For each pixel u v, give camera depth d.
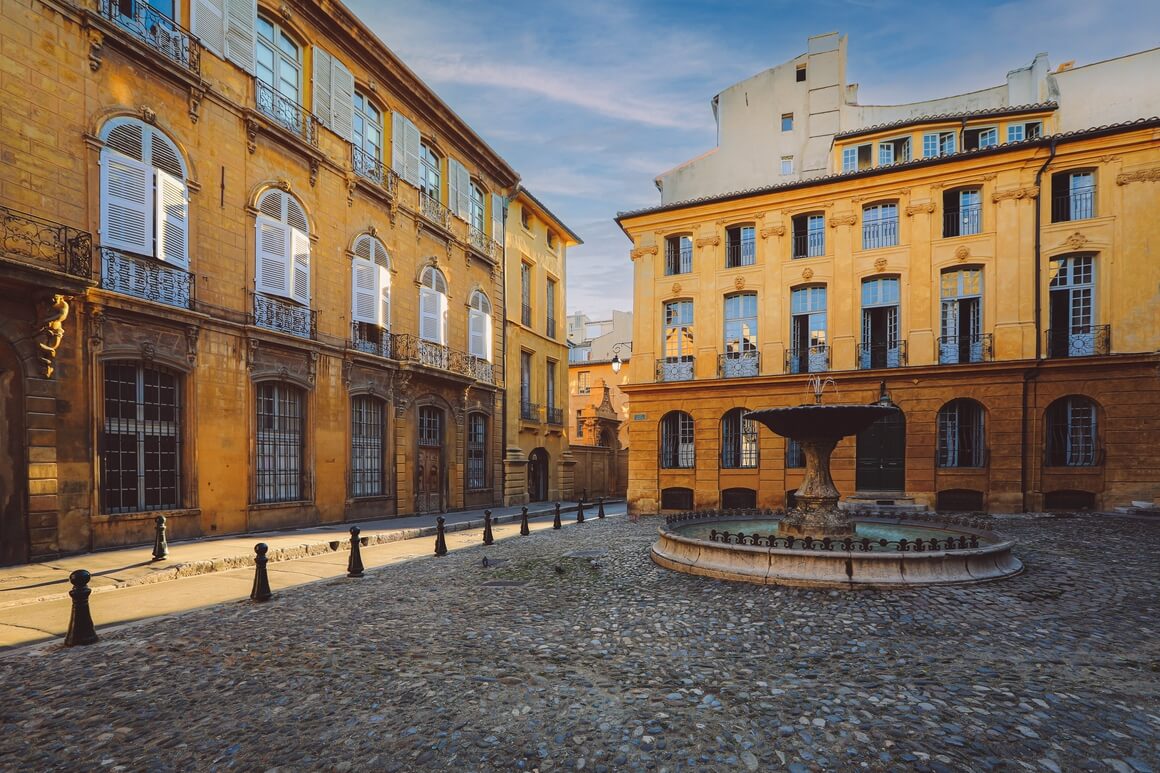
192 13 13.95
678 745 3.88
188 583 9.32
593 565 10.53
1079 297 18.98
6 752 3.90
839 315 21.14
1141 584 8.33
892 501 19.61
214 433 13.98
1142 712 4.32
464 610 7.46
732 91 27.39
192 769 3.69
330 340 17.86
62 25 11.30
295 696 4.76
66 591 8.30
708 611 7.12
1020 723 4.14
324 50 18.09
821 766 3.61
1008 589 7.95
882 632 6.23
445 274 23.42
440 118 23.27
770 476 21.59
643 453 23.69
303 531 15.35
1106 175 18.56
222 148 14.57
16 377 10.36
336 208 18.27
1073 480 18.33
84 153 11.60
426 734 4.08
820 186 21.53
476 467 25.59
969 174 19.81
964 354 19.81
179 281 13.32
